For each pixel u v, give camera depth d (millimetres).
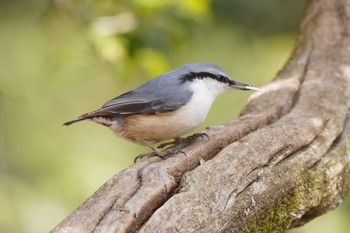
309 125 8242
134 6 11852
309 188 7480
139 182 6859
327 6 10961
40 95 15195
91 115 8477
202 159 7570
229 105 14961
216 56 15180
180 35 12484
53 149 14664
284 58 15070
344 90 9258
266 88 9492
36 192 13883
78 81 15758
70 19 13016
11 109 14938
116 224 6180
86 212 6332
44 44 15086
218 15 14859
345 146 8156
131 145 14922
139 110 8234
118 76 12367
